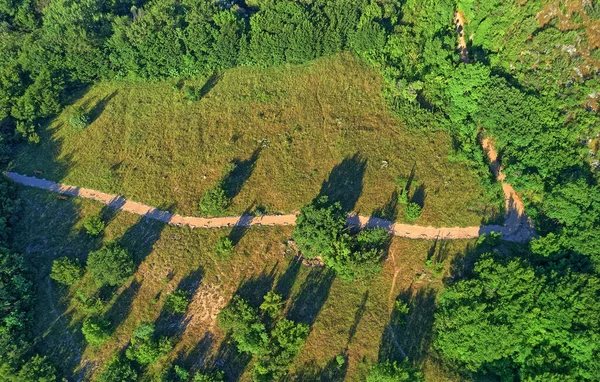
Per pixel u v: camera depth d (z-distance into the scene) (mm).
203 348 64625
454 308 64375
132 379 60812
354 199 75250
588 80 75375
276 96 84625
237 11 91000
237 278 69500
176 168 78625
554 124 75375
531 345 62156
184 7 89688
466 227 73250
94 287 68312
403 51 85250
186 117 83375
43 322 65938
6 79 83812
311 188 76375
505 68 80500
